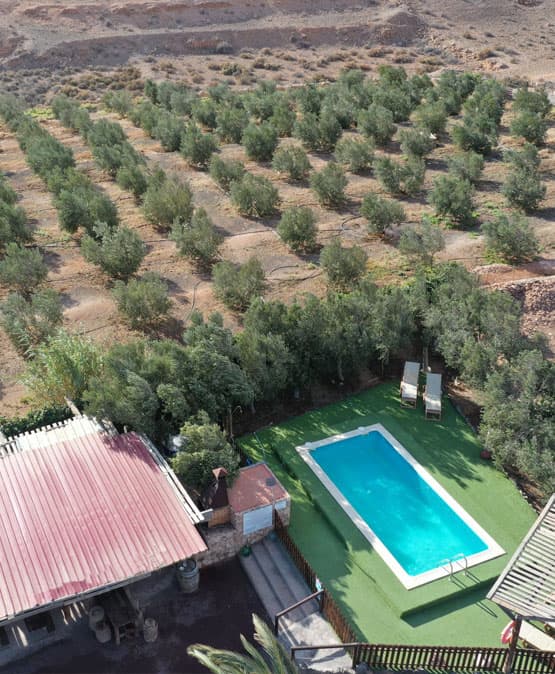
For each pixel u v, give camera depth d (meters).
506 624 19.27
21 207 41.19
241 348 25.80
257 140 51.00
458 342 27.52
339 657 18.23
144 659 18.62
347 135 56.00
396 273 35.53
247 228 41.44
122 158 48.97
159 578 20.77
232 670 14.80
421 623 19.27
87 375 25.20
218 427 22.45
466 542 21.61
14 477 21.25
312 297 28.17
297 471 24.06
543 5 108.38
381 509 22.88
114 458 21.95
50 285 35.84
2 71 90.62
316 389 28.34
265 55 97.56
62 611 19.78
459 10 106.44
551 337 31.06
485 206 42.72
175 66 93.06
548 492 21.70
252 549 21.61
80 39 95.56
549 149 51.34
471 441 25.75
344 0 107.06
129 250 35.59
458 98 61.38
